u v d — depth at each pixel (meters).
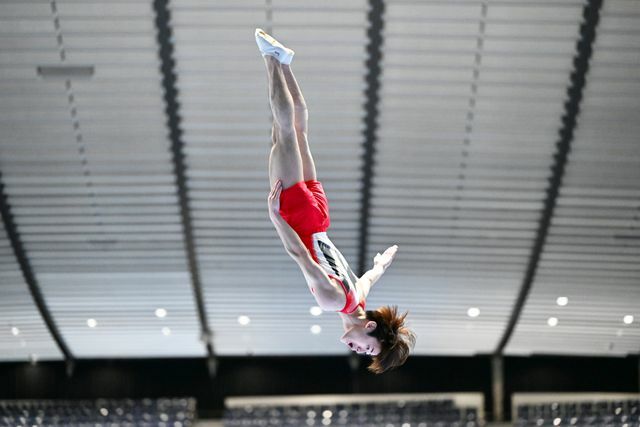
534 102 17.78
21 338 26.36
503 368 28.97
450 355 28.95
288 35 16.67
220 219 21.09
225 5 16.11
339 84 17.64
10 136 18.75
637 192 19.72
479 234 21.27
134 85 17.59
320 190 6.62
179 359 29.20
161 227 21.30
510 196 20.08
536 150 18.89
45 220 21.05
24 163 19.45
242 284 23.36
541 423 24.56
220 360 29.20
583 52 16.64
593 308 23.86
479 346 26.81
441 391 28.81
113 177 19.81
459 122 18.31
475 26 16.34
